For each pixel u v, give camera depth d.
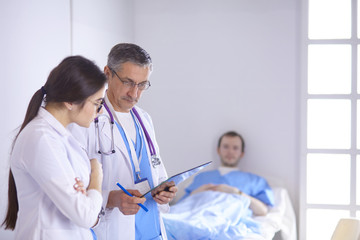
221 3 3.50
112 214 1.61
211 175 3.36
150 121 1.90
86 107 1.29
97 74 1.28
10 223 1.37
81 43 2.65
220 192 2.95
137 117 1.81
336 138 3.33
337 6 3.30
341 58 3.31
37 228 1.26
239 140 3.36
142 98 3.63
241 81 3.50
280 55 3.44
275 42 3.44
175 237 2.33
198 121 3.57
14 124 2.00
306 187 3.36
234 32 3.49
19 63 2.03
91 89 1.26
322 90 3.34
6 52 1.93
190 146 3.59
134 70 1.60
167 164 3.62
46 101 1.30
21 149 1.23
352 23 3.27
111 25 3.13
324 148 3.34
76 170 1.32
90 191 1.30
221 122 3.54
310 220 3.38
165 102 3.61
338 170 3.34
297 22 3.41
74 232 1.32
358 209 3.31
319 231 3.36
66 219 1.31
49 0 2.28
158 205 1.84
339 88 3.32
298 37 3.41
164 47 3.59
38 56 2.18
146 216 1.71
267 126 3.48
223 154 3.38
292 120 3.44
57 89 1.25
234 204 2.75
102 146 1.61
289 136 3.45
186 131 3.59
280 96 3.45
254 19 3.46
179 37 3.57
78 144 1.38
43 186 1.21
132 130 1.76
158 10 3.59
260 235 2.47
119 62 1.60
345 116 3.31
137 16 3.62
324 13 3.32
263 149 3.49
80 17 2.63
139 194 1.57
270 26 3.45
